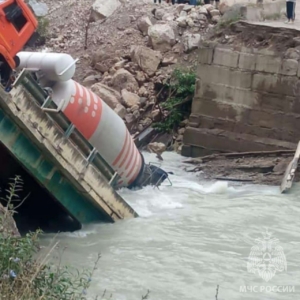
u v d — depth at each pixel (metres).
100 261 16.88
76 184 19.05
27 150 18.34
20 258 11.31
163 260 17.09
